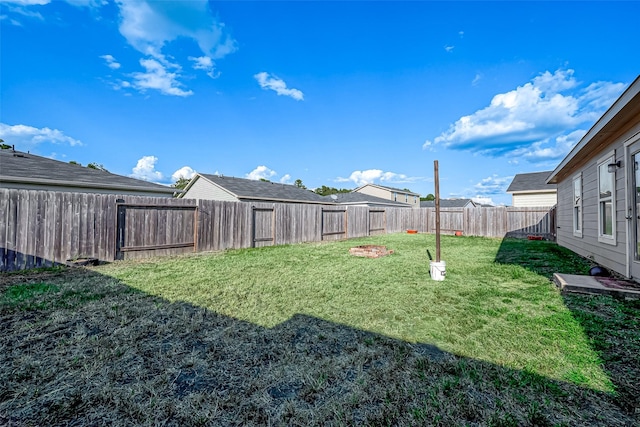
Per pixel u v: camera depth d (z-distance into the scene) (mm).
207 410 1647
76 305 3406
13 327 2770
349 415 1601
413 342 2484
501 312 3174
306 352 2326
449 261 6555
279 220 10133
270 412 1632
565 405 1658
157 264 6148
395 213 15867
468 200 36406
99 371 2037
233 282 4582
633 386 1819
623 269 4496
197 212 7992
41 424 1533
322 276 5031
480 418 1560
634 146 4180
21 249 5430
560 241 9797
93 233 6215
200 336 2623
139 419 1574
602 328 2682
